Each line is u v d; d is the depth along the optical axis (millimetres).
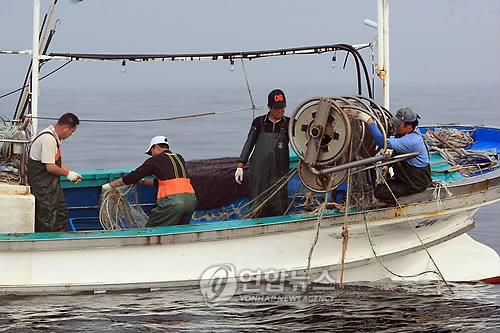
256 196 30172
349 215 28141
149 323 26375
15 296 26797
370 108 27906
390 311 28047
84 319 26516
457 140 34156
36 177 27875
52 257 26625
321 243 28484
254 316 27406
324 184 27391
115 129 98750
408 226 29234
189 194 29156
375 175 28766
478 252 31797
